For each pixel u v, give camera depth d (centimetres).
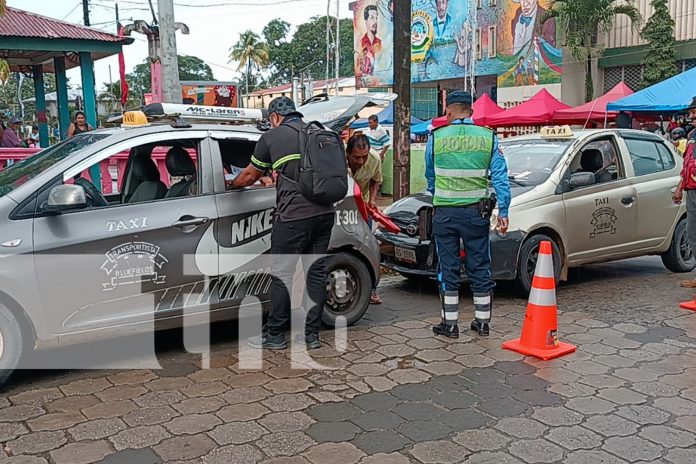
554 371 484
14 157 822
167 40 877
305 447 367
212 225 506
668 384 458
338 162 502
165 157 523
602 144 758
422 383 461
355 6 3331
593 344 544
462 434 383
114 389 448
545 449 365
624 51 2323
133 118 512
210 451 361
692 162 671
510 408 419
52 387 452
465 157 533
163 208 489
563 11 2278
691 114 683
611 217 733
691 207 680
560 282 770
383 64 3192
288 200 503
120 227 468
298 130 503
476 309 569
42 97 1404
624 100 1525
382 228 718
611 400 431
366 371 483
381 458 354
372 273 602
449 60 2788
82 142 503
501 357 514
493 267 657
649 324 599
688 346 538
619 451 362
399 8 860
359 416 407
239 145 541
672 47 2155
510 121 1739
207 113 532
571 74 2398
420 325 600
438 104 2989
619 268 858
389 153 1895
